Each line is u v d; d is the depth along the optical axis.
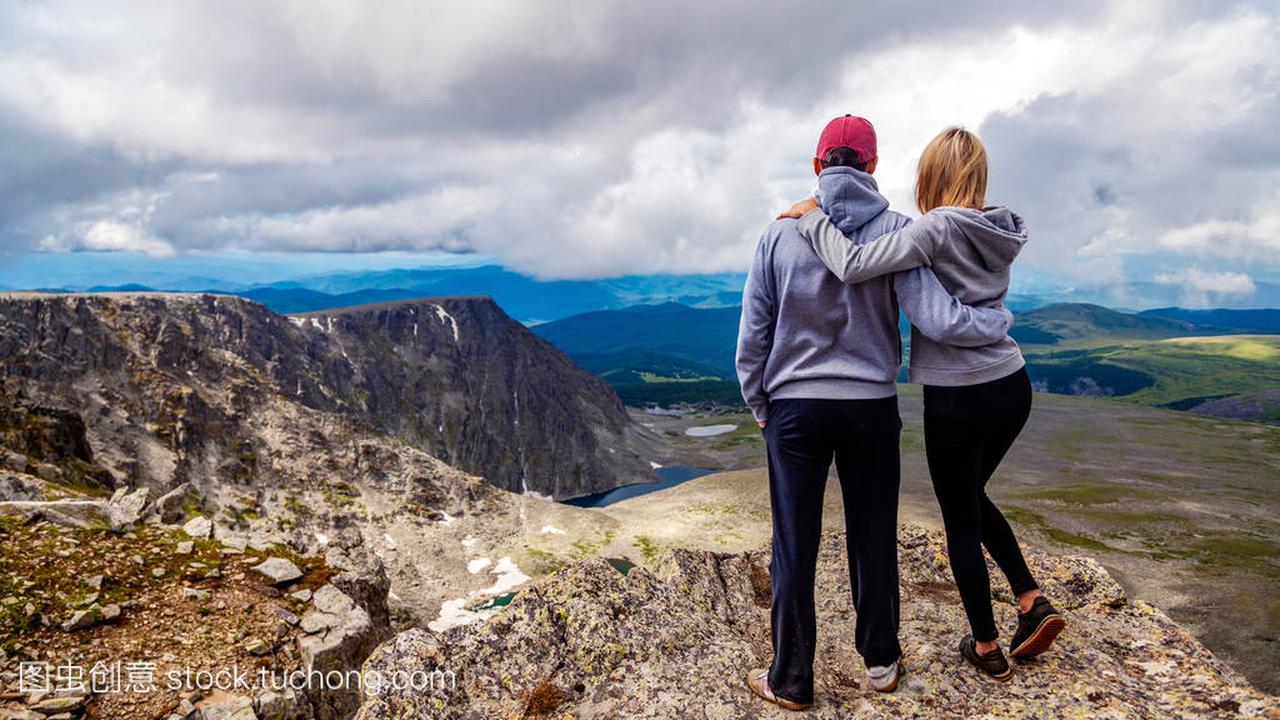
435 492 174.75
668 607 5.27
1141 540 170.25
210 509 140.75
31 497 19.48
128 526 15.14
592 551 161.62
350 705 12.65
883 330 4.07
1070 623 5.11
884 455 4.09
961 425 4.07
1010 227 4.05
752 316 4.33
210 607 12.97
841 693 4.37
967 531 4.34
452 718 4.08
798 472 4.16
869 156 4.23
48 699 9.60
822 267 3.97
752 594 6.29
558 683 4.42
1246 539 169.50
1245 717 3.62
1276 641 112.81
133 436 147.50
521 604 5.02
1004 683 4.28
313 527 149.00
